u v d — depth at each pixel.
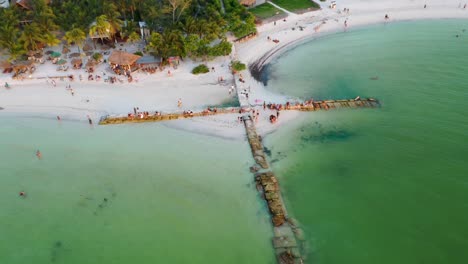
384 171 42.84
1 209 40.31
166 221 38.19
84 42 70.75
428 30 75.25
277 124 50.12
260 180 41.69
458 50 67.06
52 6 74.94
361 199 39.72
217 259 34.50
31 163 45.75
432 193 39.91
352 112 52.16
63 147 47.88
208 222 37.88
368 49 69.38
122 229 37.66
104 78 61.16
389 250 34.66
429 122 49.59
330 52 69.00
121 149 47.19
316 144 46.97
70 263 34.97
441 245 34.88
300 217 38.00
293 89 57.81
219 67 63.53
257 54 68.19
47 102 56.09
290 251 34.56
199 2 81.62
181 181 42.50
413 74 60.47
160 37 62.31
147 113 51.97
